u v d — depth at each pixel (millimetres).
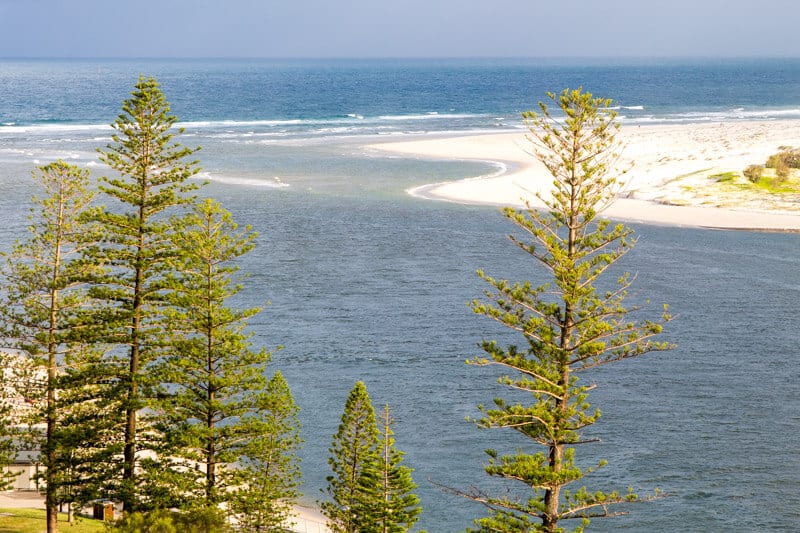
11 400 40688
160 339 39938
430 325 76750
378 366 66812
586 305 31281
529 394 62250
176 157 42125
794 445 54469
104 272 41250
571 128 30219
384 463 38469
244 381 39906
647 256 101625
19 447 41406
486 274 93688
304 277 90938
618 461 52344
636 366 67500
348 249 103062
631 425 57094
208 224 39969
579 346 30703
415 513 38438
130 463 39031
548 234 31203
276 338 72375
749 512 47156
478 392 62406
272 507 41719
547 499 30266
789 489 49406
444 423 57188
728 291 88125
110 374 39750
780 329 76562
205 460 42156
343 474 40062
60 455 39312
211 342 39688
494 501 32188
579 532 30562
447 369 66625
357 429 39500
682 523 46094
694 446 54219
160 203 41344
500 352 30750
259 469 42469
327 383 63250
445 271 94562
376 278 91312
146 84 40906
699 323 77938
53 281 39969
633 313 80875
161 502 38250
